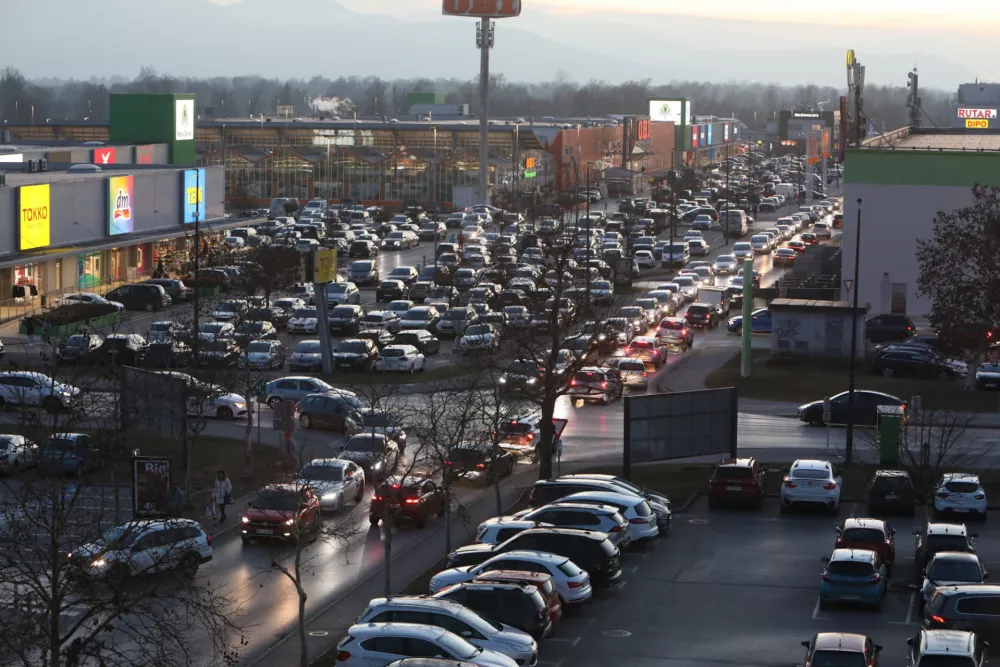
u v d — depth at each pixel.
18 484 60.75
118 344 91.81
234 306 105.62
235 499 66.06
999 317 95.69
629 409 70.69
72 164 155.00
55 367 63.38
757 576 54.84
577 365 68.00
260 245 140.38
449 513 55.62
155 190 140.12
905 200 126.31
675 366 105.69
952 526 54.78
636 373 96.31
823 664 38.47
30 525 39.28
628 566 56.41
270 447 76.19
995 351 97.75
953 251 99.44
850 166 127.12
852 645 39.03
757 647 45.84
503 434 72.19
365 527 62.25
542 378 75.56
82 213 126.25
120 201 132.50
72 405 47.22
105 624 35.06
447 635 39.88
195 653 43.97
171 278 132.75
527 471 74.69
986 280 97.31
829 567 50.25
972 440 80.31
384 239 185.75
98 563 42.78
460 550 53.28
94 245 125.81
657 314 127.12
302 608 40.88
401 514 61.72
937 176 125.31
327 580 53.62
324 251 96.69
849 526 55.25
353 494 66.19
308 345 99.94
